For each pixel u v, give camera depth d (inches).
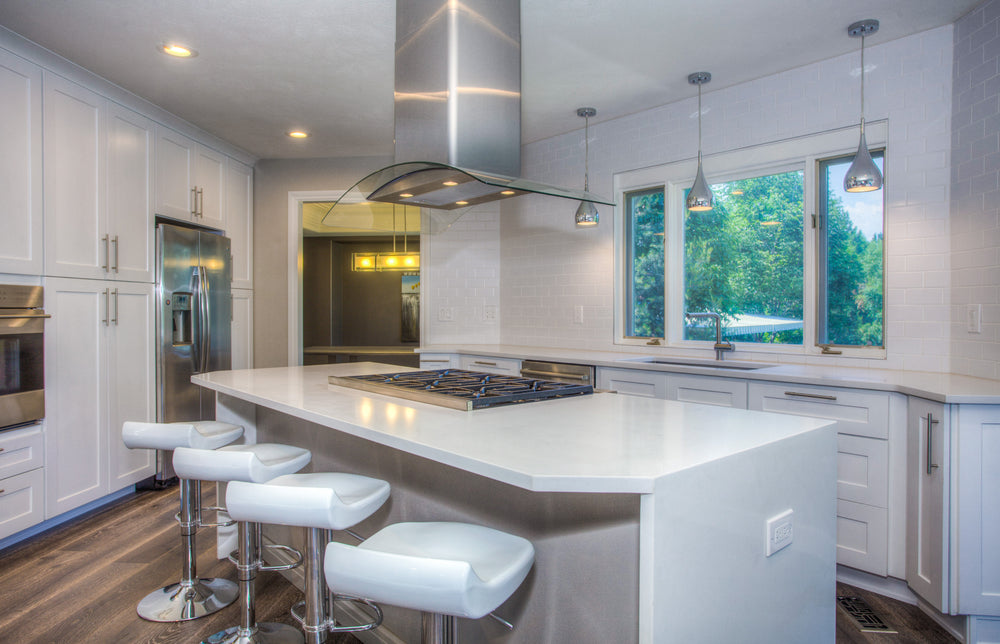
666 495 44.4
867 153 100.8
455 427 61.7
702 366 135.0
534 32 109.1
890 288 112.0
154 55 117.7
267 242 194.9
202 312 156.5
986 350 96.7
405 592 42.1
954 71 103.3
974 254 98.9
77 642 80.9
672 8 100.5
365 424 63.3
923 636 83.4
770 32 109.0
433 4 86.2
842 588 98.3
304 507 57.5
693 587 47.1
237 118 155.3
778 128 128.3
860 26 105.6
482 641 62.1
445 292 194.4
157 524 124.6
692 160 144.1
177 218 155.7
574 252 170.7
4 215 107.4
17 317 108.3
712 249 144.8
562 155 174.2
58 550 111.1
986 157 96.4
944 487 81.7
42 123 115.3
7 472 107.8
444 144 84.4
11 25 105.3
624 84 135.0
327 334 357.1
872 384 93.3
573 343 171.3
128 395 137.5
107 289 131.3
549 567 54.2
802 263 127.3
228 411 112.3
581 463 47.2
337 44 113.3
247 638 76.8
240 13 101.8
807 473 61.5
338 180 193.0
